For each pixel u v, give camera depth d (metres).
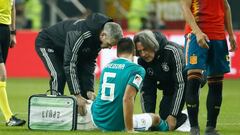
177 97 27.44
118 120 26.28
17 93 47.19
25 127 27.94
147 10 69.31
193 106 24.42
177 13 68.69
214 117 25.39
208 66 25.12
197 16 24.55
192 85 24.39
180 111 27.58
